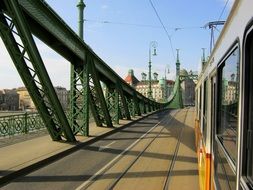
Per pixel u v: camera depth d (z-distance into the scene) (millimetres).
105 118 30844
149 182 11922
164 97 94250
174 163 15398
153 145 21219
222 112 5016
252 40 2947
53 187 11328
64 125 20031
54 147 18172
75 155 17375
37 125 23438
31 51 16547
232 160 3723
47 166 14633
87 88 23859
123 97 40344
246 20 3064
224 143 4629
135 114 48531
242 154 3098
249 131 2996
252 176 2867
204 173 7539
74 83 24031
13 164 13766
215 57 6211
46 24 17891
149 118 47781
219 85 5582
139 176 12836
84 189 11086
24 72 17125
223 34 4992
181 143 22297
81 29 25266
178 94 90250
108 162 15523
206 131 7828
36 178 12562
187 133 28688
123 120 40188
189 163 15352
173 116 52844
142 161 15859
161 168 14258
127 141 23047
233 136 3756
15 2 15133
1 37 15672
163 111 69500
